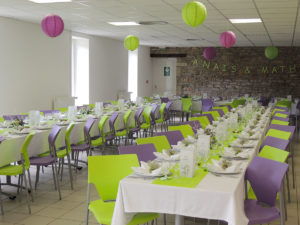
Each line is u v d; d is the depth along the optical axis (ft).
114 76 48.75
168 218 13.82
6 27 30.37
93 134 23.25
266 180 10.19
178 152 11.63
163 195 8.59
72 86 43.21
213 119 24.64
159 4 24.31
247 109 25.16
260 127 19.43
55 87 36.86
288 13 26.58
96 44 44.14
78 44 43.09
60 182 18.47
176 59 59.21
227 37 29.96
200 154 10.76
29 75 33.22
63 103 36.76
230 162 10.23
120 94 49.80
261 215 9.64
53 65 36.42
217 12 26.71
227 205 8.18
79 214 14.11
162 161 10.70
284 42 47.47
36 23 33.55
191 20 18.89
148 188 8.66
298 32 37.01
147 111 29.68
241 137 14.94
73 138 20.65
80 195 16.43
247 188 11.89
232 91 55.88
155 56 59.00
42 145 17.52
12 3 24.59
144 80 57.82
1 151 14.56
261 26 33.37
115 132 25.21
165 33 39.86
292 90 53.06
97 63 44.60
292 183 18.61
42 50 34.76
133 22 32.53
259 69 54.39
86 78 43.06
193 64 57.52
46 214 14.07
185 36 42.39
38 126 18.69
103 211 9.91
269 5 23.84
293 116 39.14
